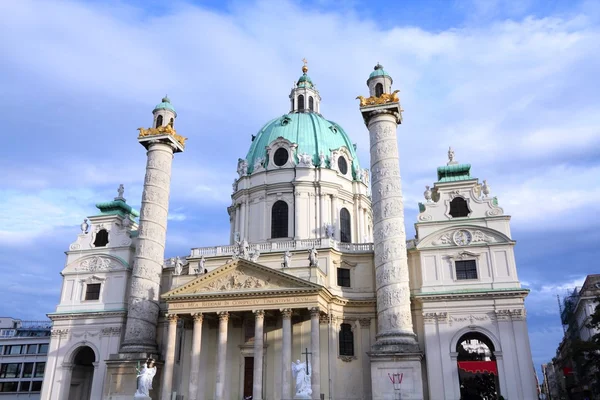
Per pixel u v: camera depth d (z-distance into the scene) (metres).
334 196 70.19
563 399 113.00
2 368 99.69
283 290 52.22
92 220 69.44
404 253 53.50
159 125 65.81
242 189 71.81
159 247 61.50
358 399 55.25
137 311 58.06
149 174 63.47
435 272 56.50
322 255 59.16
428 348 53.81
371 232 76.00
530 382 50.41
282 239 66.69
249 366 56.31
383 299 52.09
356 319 58.47
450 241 57.22
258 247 61.50
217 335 58.09
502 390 50.94
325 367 54.28
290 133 74.19
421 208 61.62
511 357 51.69
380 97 57.78
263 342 55.00
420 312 56.44
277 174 70.75
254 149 75.88
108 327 63.09
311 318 51.44
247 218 70.62
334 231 68.88
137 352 56.09
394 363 49.06
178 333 61.19
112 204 70.75
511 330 52.59
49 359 63.59
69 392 64.31
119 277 65.44
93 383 61.12
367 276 60.19
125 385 54.81
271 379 55.16
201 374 56.56
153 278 60.00
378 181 55.88
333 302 57.16
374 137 57.53
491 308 53.75
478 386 61.44
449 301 54.84
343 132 79.25
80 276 66.75
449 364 52.81
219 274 54.84
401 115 58.97
